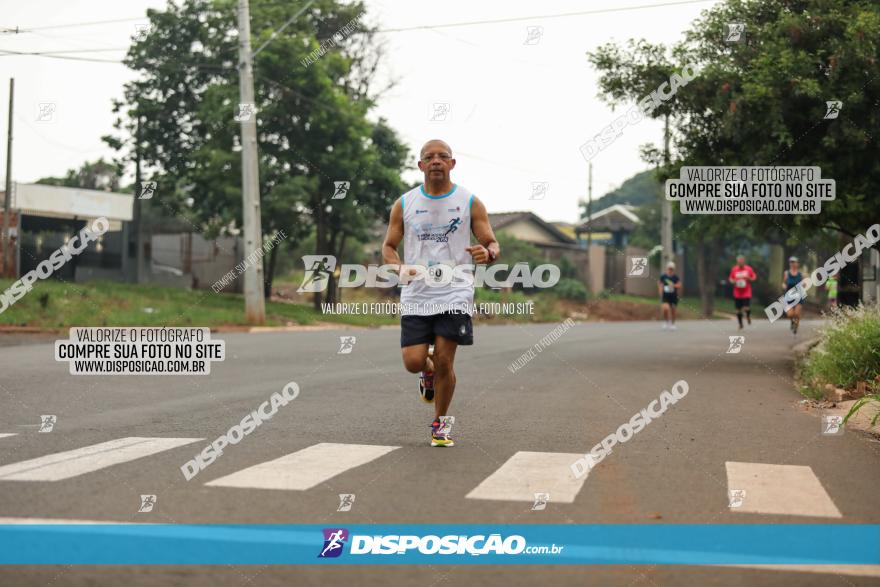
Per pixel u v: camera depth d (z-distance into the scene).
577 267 49.62
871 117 12.39
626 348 17.41
